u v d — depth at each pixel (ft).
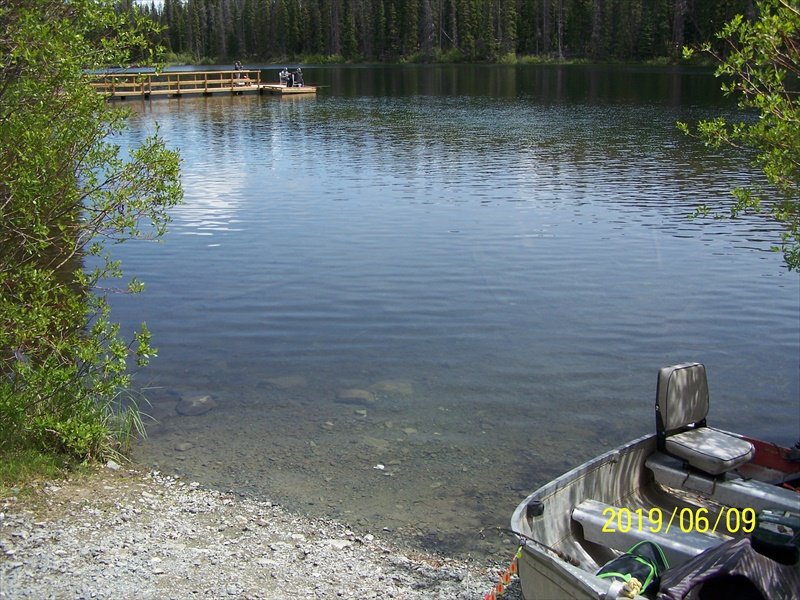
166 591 16.38
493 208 62.80
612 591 13.09
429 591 17.65
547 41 365.40
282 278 44.57
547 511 16.49
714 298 40.65
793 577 13.56
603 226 56.34
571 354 33.50
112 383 24.11
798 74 19.58
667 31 296.51
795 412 28.09
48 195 22.58
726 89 20.88
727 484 17.57
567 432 26.48
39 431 23.22
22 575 16.48
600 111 141.59
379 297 41.04
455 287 42.68
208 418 27.50
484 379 30.89
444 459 24.59
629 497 18.57
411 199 66.80
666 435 18.69
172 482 22.88
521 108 150.61
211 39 425.69
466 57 369.30
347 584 17.62
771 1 19.17
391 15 387.75
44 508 20.04
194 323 37.35
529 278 44.27
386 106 159.22
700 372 19.12
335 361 32.86
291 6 411.54
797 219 22.08
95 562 17.33
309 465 24.14
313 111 149.79
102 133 25.18
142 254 50.11
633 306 39.50
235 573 17.60
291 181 76.18
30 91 22.59
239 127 123.65
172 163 24.82
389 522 20.94
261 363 32.65
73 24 23.85
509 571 17.84
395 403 28.81
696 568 13.76
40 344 24.56
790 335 35.60
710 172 77.77
